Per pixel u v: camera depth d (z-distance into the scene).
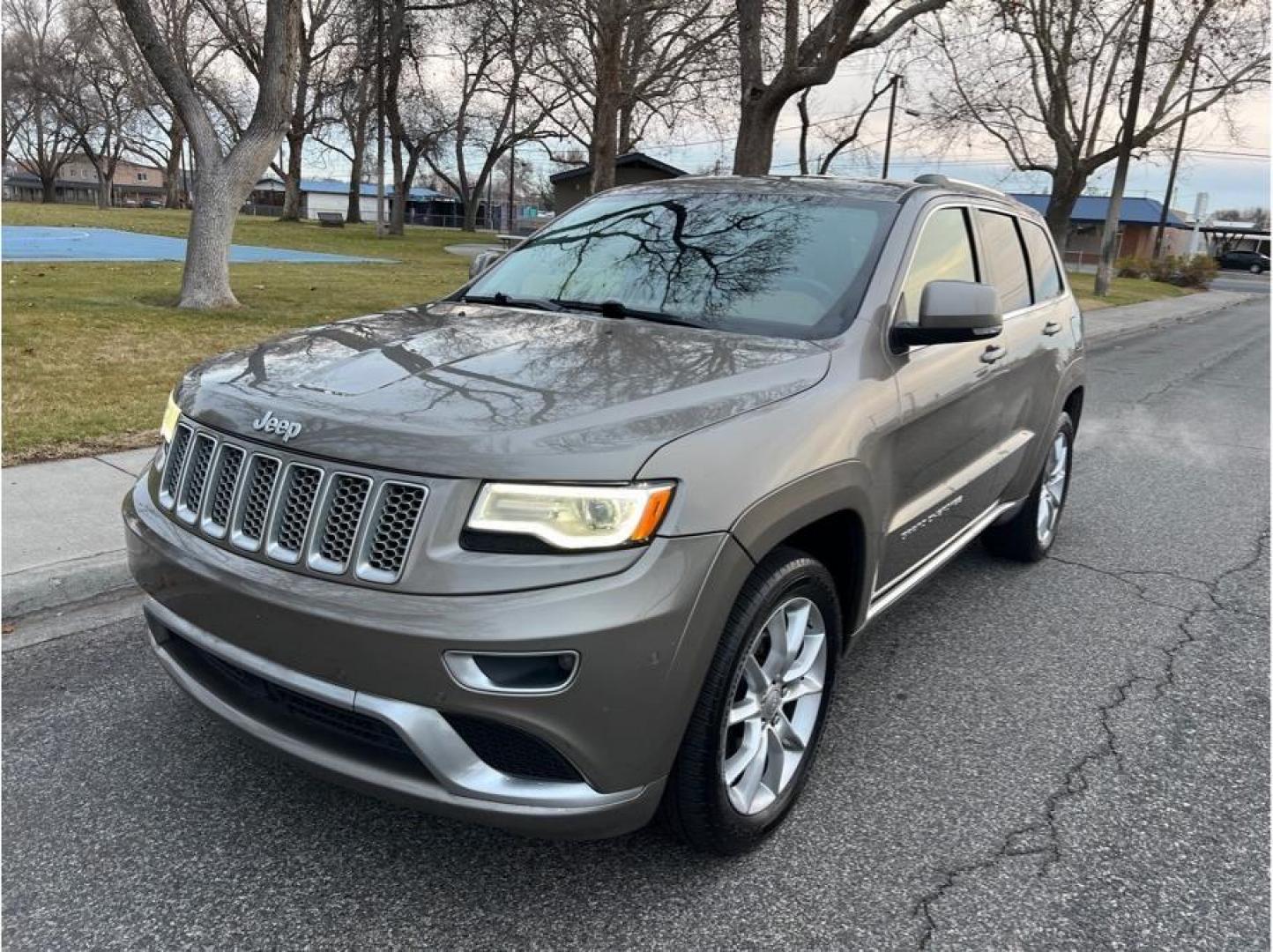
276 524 2.41
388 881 2.62
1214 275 45.53
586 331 3.13
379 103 36.94
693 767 2.47
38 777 3.04
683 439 2.38
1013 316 4.54
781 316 3.28
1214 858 2.88
